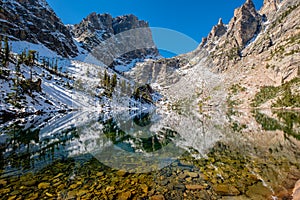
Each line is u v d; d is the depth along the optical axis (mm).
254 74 139750
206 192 6578
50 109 55969
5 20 146125
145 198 6188
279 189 6695
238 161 10133
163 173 8266
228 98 125562
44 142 16031
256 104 106000
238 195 6316
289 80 108000
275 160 10359
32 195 6406
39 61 117562
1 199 6133
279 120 36344
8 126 26922
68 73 110500
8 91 49281
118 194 6438
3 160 10672
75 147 13789
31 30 166750
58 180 7715
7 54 63094
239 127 26328
